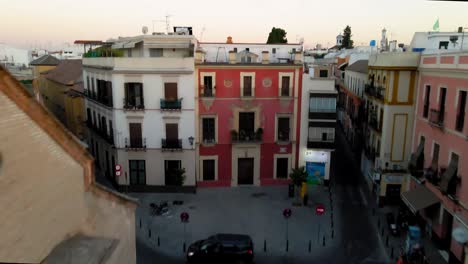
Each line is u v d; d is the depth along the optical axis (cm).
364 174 3316
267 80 2888
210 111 2895
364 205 2717
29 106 700
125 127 2844
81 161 878
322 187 3047
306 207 2666
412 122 2566
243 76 2864
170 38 3206
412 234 1892
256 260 1966
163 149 2847
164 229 2312
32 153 721
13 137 673
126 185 2880
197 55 2856
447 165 2036
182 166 2912
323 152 2997
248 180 3077
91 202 930
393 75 2517
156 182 2930
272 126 2970
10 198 669
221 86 2866
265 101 2920
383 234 2255
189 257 1930
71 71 4478
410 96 2534
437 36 3781
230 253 1877
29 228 718
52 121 761
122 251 1062
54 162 787
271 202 2750
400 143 2597
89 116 3572
